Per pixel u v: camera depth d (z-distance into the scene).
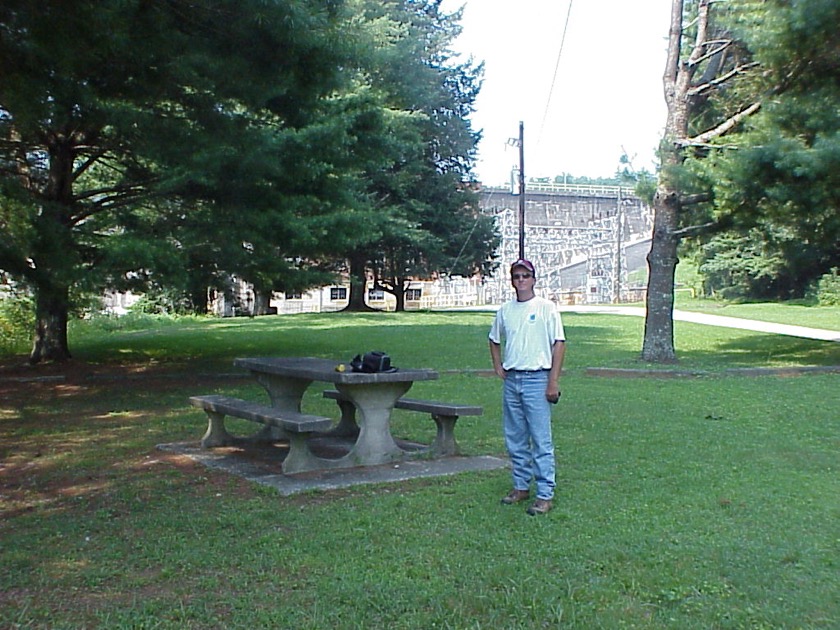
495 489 6.01
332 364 7.61
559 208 69.12
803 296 41.78
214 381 13.29
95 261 11.92
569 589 4.05
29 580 4.26
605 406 10.24
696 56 15.31
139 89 8.79
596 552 4.58
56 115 9.40
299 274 14.73
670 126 15.23
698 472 6.59
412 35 35.19
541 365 5.51
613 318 31.08
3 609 3.87
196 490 6.07
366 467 6.77
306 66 8.20
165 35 7.60
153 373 14.38
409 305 59.44
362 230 14.80
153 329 27.77
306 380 8.00
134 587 4.16
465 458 7.16
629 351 18.23
